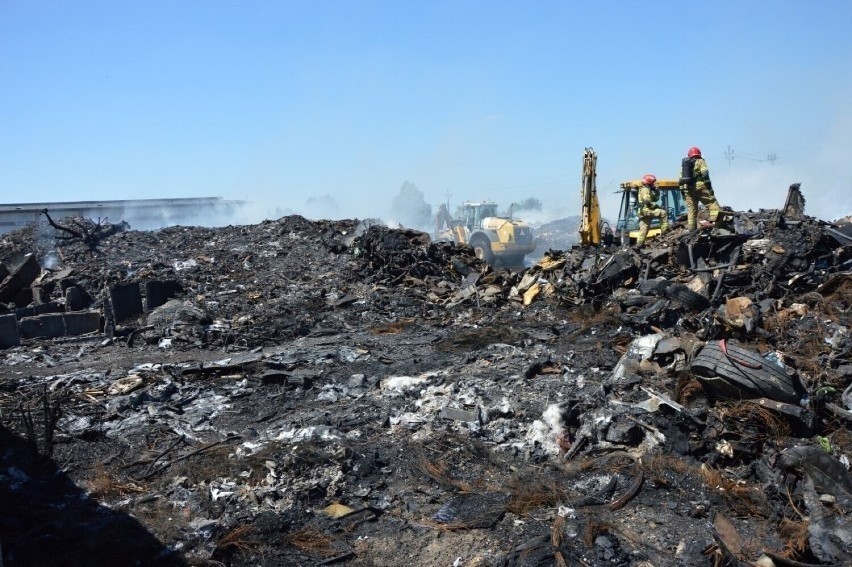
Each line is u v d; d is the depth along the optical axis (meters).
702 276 11.94
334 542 5.59
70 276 15.99
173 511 6.12
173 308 13.59
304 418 8.15
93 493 6.47
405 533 5.70
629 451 6.72
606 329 11.41
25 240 19.53
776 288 10.96
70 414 8.36
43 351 11.96
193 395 9.16
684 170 13.80
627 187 19.14
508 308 14.05
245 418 8.40
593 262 13.86
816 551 4.99
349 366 10.28
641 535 5.47
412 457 6.97
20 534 5.71
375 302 14.98
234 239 19.97
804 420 6.48
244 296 15.16
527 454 6.96
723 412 6.80
